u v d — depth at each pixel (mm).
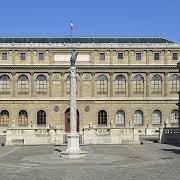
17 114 110562
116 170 36812
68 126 111000
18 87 110875
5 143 73188
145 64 111750
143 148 62969
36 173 35031
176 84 112312
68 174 34344
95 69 111250
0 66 109812
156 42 117938
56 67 110625
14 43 111062
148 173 34812
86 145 70062
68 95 111188
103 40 118688
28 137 73375
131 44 112000
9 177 32844
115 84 112125
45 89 111250
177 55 112562
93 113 111188
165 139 77875
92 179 31672
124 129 74312
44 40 117750
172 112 112188
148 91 111812
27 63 110812
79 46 111250
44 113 111062
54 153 54219
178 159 46156
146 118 111812
